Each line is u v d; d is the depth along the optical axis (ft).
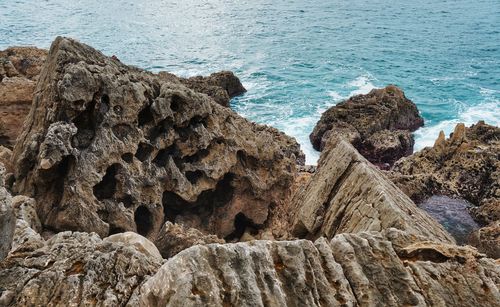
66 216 44.65
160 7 327.47
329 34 261.24
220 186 58.85
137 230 50.85
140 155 51.13
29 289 26.16
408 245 30.01
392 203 40.81
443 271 27.40
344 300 24.82
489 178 79.10
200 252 25.17
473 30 266.36
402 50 224.94
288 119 140.46
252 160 59.11
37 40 218.38
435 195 77.05
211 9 330.75
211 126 56.03
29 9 293.02
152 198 50.29
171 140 52.85
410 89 169.48
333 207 47.91
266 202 60.44
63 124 45.91
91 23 265.34
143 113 52.39
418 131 134.92
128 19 282.36
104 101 48.75
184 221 55.31
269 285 24.53
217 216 58.18
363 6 355.56
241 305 23.21
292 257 26.53
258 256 25.90
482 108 149.38
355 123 122.72
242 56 212.23
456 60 207.10
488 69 192.85
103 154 46.93
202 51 219.00
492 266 28.04
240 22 290.56
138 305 25.09
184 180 53.11
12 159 51.90
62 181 46.85
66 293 26.17
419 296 25.38
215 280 24.07
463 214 71.41
